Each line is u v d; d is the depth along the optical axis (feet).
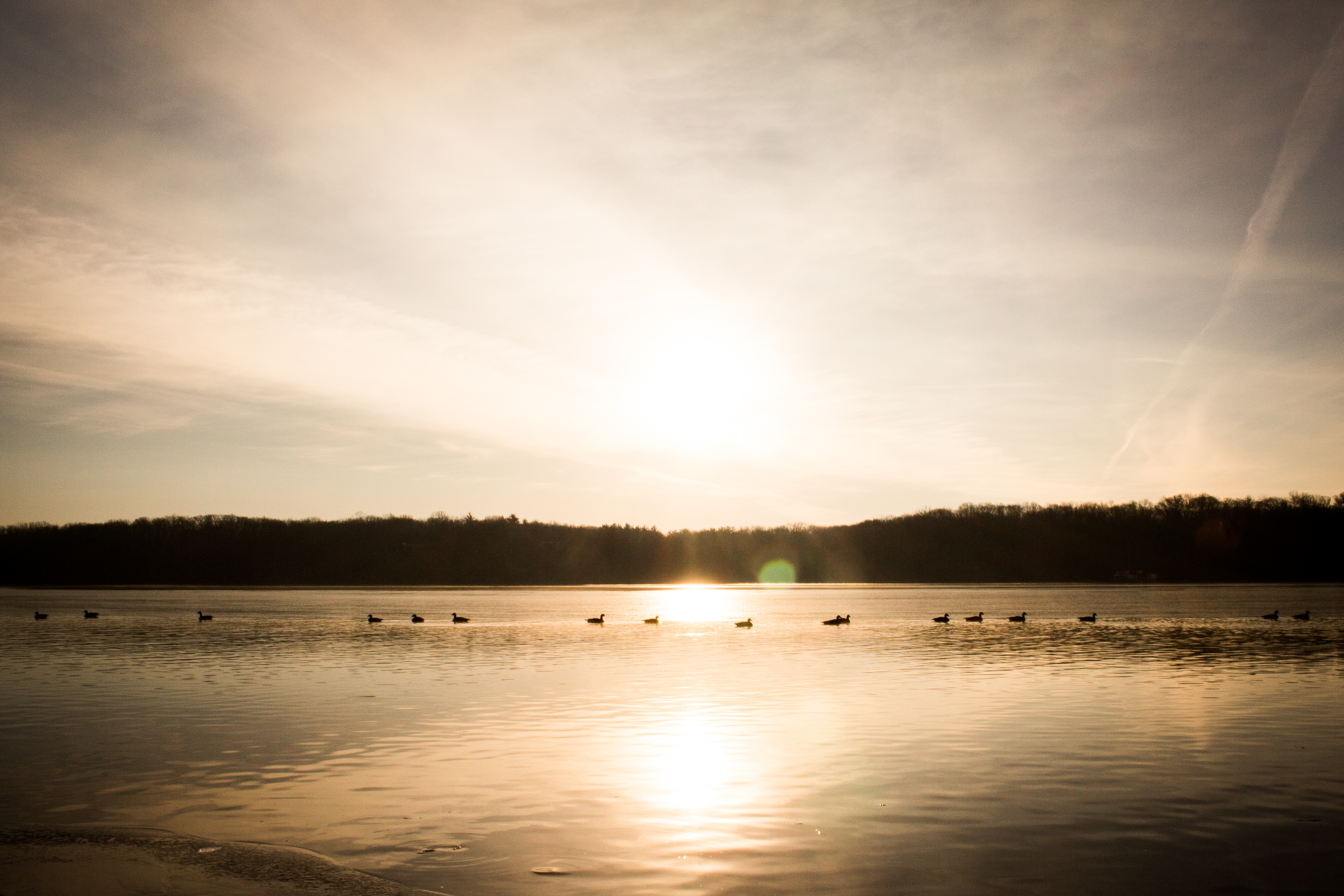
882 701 102.12
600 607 369.30
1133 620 253.85
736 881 46.37
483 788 63.52
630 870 48.01
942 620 254.06
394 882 46.39
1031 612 300.81
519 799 60.85
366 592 555.69
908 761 71.46
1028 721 88.84
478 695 108.78
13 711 96.99
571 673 132.05
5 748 77.41
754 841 52.44
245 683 120.16
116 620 266.57
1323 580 620.08
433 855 50.19
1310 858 49.70
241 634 211.20
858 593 536.42
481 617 292.61
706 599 463.42
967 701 102.01
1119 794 61.62
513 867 48.44
